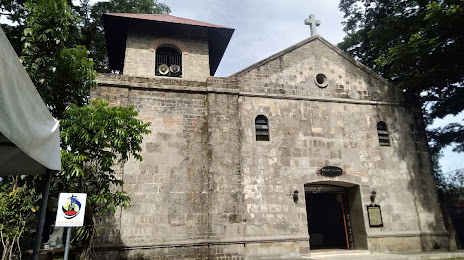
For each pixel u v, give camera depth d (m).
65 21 10.30
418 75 16.11
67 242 7.01
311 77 15.99
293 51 16.14
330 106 15.83
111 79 13.31
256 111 14.73
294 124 15.02
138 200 12.32
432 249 15.08
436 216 15.66
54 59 10.14
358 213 15.10
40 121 4.99
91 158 9.91
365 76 16.94
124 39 16.97
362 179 15.20
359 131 15.87
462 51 15.85
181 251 12.23
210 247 12.35
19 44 14.77
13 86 3.89
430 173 16.30
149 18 15.65
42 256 11.42
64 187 9.58
